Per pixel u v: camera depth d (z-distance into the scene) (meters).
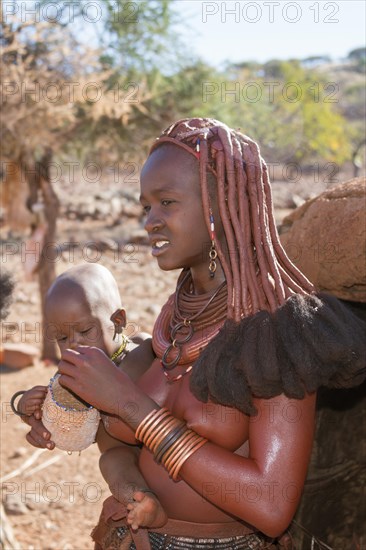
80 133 9.58
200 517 2.18
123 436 2.30
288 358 1.96
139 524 2.11
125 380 2.11
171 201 2.11
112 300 2.45
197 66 10.88
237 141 2.12
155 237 2.14
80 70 7.90
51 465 5.89
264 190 2.11
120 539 2.30
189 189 2.10
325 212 2.82
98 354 2.13
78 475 5.72
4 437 6.37
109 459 2.33
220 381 1.98
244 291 2.04
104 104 8.00
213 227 2.09
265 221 2.09
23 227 8.63
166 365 2.20
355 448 3.23
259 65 21.39
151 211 2.15
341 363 2.03
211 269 2.12
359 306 3.01
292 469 2.01
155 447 2.07
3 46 7.76
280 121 22.28
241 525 2.23
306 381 1.95
